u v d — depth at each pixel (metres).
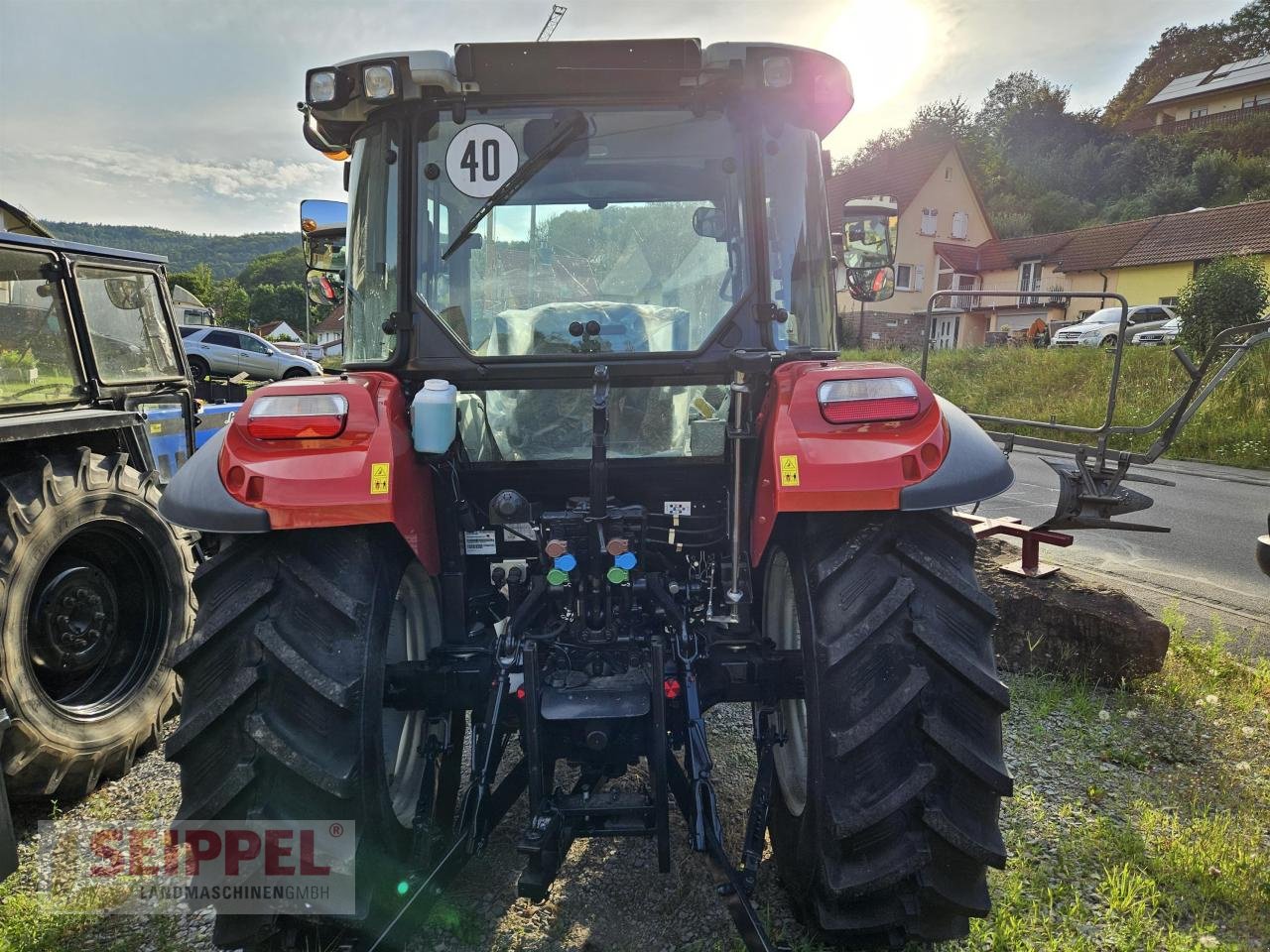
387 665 2.35
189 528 2.06
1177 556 6.73
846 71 2.50
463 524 2.59
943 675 2.00
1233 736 3.53
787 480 2.06
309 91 2.48
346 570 2.13
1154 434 12.09
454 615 2.51
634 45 2.38
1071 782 3.19
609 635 2.33
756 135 2.50
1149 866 2.65
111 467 3.64
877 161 41.81
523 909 2.50
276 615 2.05
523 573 2.55
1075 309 33.62
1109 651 3.98
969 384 16.12
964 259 38.91
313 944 2.09
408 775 2.65
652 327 2.53
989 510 8.30
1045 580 4.49
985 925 2.39
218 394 5.78
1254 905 2.47
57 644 3.36
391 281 2.56
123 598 3.72
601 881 2.62
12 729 3.00
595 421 2.27
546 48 2.37
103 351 4.29
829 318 2.70
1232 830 2.85
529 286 2.52
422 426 2.23
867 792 1.95
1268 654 4.55
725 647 2.36
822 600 2.06
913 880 1.99
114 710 3.48
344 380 2.26
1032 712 3.76
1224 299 16.78
